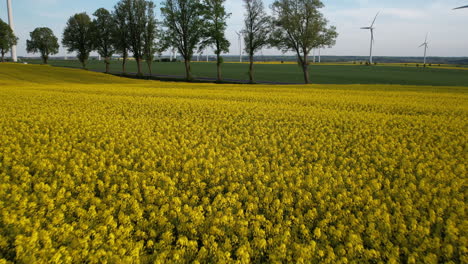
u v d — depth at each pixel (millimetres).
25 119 13594
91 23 85250
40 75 55469
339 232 4738
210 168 7758
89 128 12070
